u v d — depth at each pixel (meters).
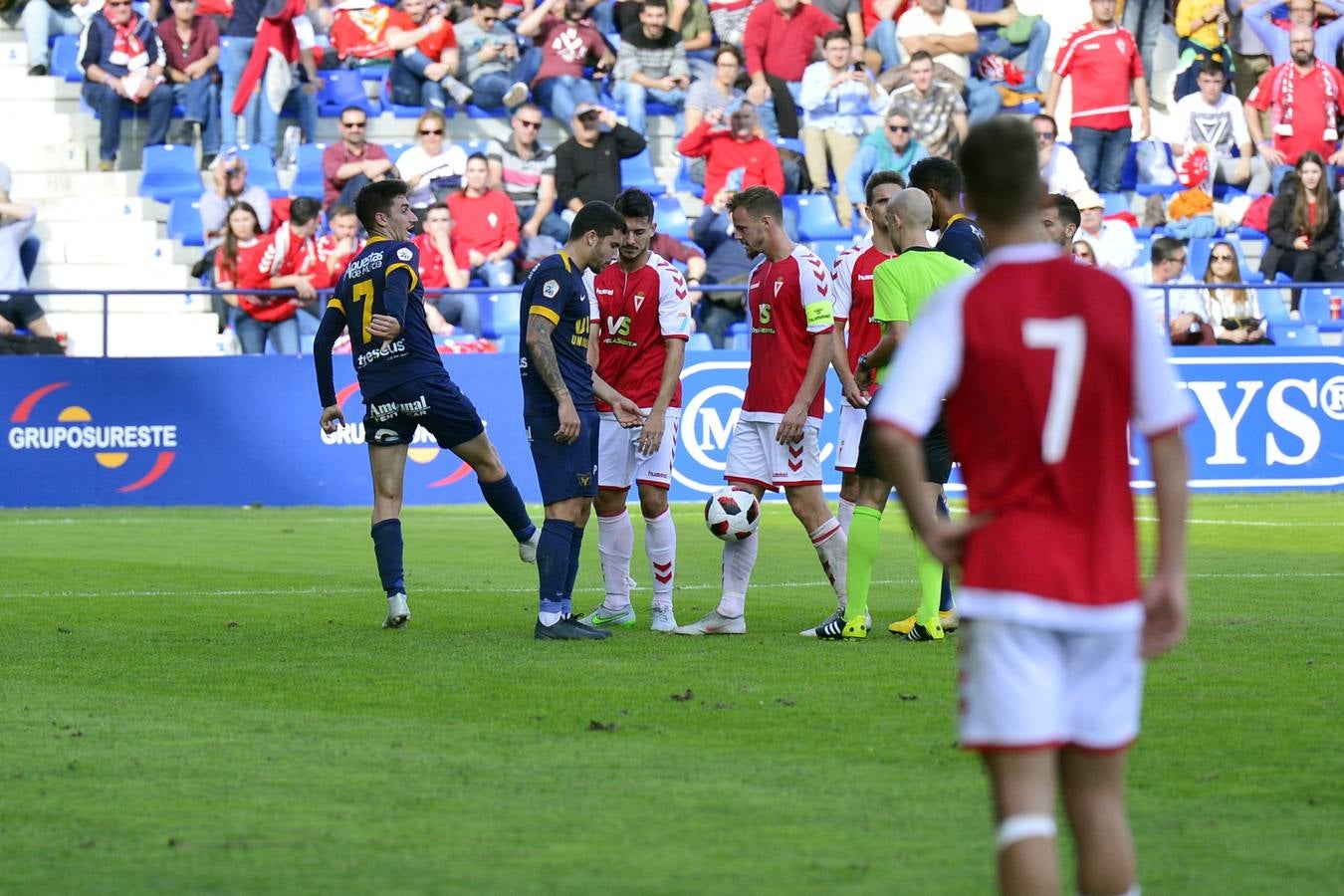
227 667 26.12
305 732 20.97
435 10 75.62
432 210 64.19
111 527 52.66
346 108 67.88
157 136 71.62
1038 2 86.19
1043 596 11.25
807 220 71.75
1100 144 74.88
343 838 15.88
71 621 31.77
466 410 31.59
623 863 15.01
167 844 15.68
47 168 72.94
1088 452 11.41
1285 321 69.19
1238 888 14.15
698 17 77.62
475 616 32.69
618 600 31.77
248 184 70.06
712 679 24.88
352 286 31.06
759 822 16.45
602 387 30.62
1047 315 11.45
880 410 11.49
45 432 59.53
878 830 16.14
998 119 11.93
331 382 31.75
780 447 30.06
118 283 70.31
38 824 16.44
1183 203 73.62
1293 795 17.44
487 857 15.21
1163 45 85.12
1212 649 27.64
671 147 76.56
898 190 31.33
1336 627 30.36
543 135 75.50
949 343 11.53
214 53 72.56
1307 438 63.69
